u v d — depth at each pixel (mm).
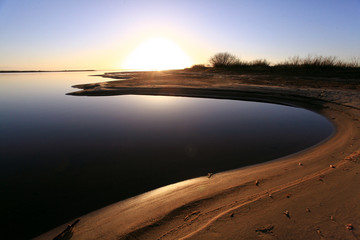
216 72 27453
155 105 10414
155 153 4727
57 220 2605
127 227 2260
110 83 18828
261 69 25219
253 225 1987
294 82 14602
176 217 2316
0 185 3535
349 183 2562
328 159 3492
